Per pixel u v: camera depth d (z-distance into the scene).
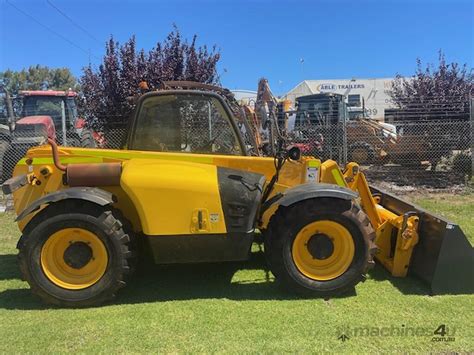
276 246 4.35
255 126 5.51
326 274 4.39
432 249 4.46
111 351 3.46
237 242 4.35
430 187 11.08
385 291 4.49
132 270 4.32
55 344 3.56
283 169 4.84
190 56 12.09
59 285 4.20
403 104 13.65
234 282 4.80
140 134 4.77
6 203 8.95
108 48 11.75
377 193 6.00
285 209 4.37
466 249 4.35
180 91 4.75
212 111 4.77
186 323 3.88
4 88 11.98
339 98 15.52
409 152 12.37
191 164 4.44
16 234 6.93
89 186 4.44
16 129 10.76
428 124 11.96
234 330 3.75
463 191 10.48
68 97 13.70
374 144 12.70
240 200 4.32
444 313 4.00
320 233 4.38
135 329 3.79
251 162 4.71
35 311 4.16
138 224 4.68
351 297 4.36
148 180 4.25
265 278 4.90
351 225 4.32
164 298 4.41
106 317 4.01
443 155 12.20
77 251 4.22
